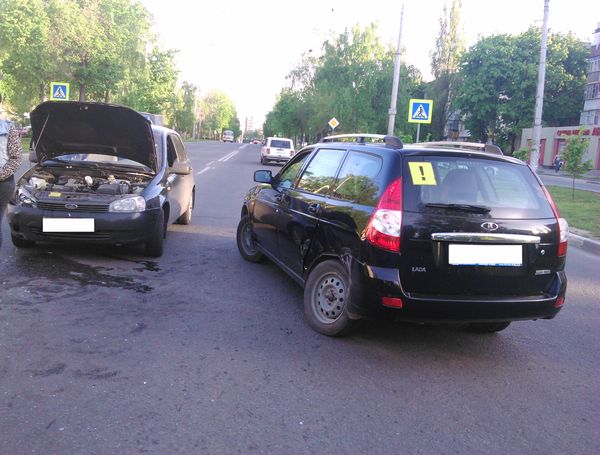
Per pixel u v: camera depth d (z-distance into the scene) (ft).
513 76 166.30
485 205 13.88
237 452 9.50
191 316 16.19
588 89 169.48
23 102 120.57
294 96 212.43
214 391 11.68
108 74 115.03
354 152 16.20
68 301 16.75
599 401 12.35
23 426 9.90
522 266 13.92
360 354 14.21
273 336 15.03
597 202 55.47
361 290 13.60
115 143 23.67
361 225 13.84
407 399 11.89
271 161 107.86
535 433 10.78
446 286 13.47
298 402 11.43
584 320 18.57
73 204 20.58
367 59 158.30
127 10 129.29
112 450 9.34
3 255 21.58
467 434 10.59
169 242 26.45
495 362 14.37
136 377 12.07
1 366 12.19
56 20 103.35
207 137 503.20
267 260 23.41
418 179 13.76
